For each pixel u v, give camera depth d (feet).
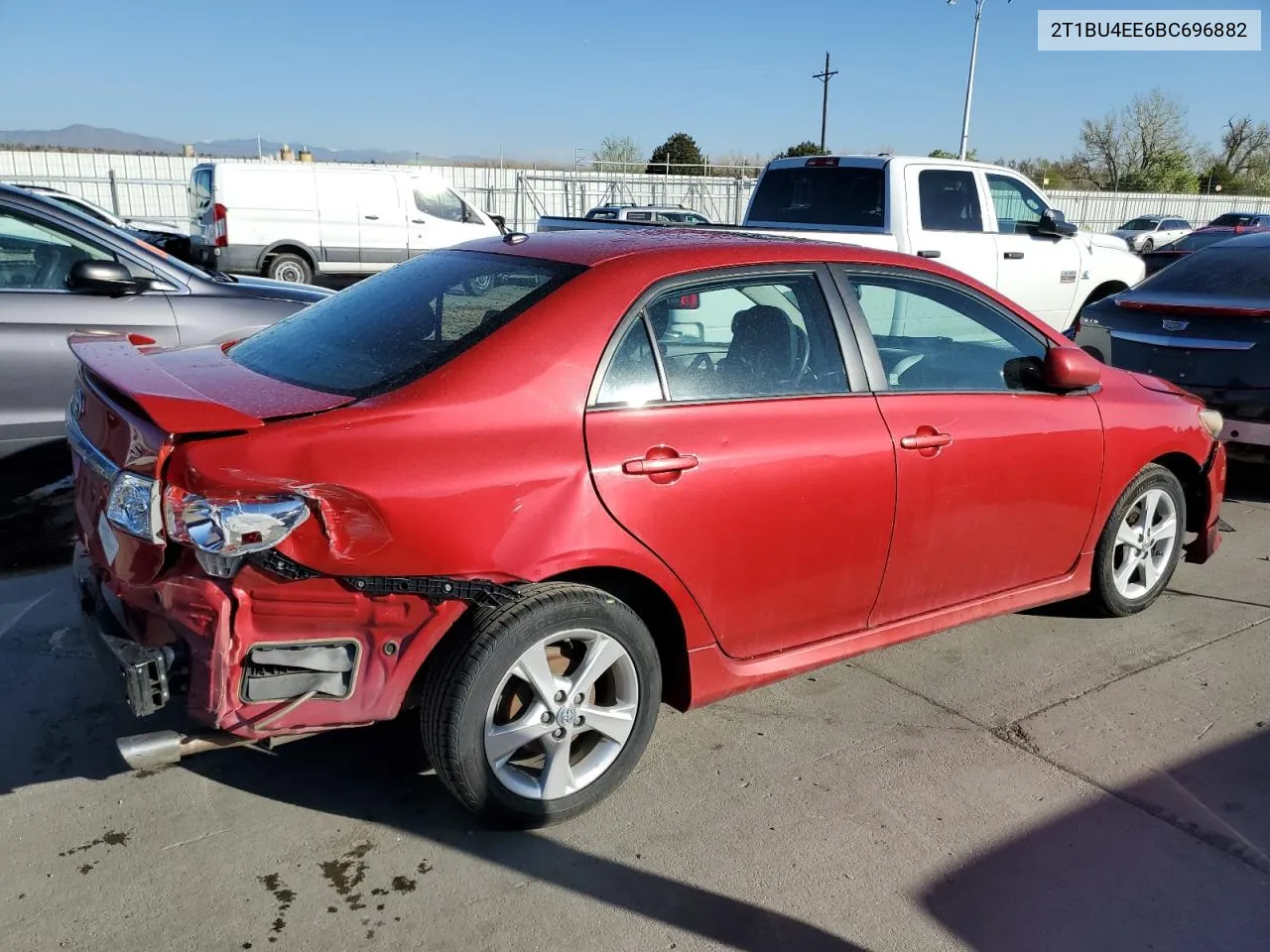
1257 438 18.71
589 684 9.27
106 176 88.84
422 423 8.43
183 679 8.18
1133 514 14.16
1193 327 19.51
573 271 9.79
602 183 100.01
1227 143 202.18
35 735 10.56
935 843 9.42
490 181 98.22
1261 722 11.71
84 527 9.41
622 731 9.59
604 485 8.96
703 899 8.59
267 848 9.01
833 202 29.32
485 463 8.48
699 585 9.72
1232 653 13.53
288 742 10.73
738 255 10.41
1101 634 14.07
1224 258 21.12
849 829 9.57
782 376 10.44
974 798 10.12
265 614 8.02
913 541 11.25
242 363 10.29
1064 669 12.96
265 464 7.83
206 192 52.06
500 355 8.95
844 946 8.13
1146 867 9.18
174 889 8.45
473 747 8.66
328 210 53.21
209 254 52.29
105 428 8.88
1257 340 18.61
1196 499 15.29
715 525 9.63
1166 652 13.53
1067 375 12.21
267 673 8.14
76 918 8.05
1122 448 13.30
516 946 7.99
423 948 7.94
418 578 8.25
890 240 27.66
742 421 9.87
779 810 9.84
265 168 51.83
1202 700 12.21
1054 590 13.21
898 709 11.86
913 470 10.99
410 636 8.38
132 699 8.11
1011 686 12.48
